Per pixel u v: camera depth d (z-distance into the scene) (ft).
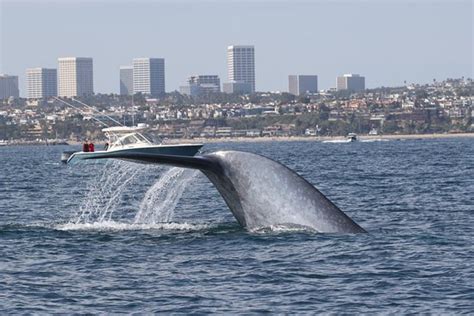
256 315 134.41
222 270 158.61
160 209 264.11
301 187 176.35
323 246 171.01
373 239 179.22
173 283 151.02
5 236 195.62
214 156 173.47
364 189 346.95
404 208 260.21
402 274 155.84
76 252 176.35
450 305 138.00
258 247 171.53
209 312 135.64
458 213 241.96
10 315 135.33
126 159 168.45
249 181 174.40
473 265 161.58
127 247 179.11
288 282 151.12
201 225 203.21
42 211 286.25
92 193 367.04
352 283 150.51
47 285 151.84
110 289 148.36
